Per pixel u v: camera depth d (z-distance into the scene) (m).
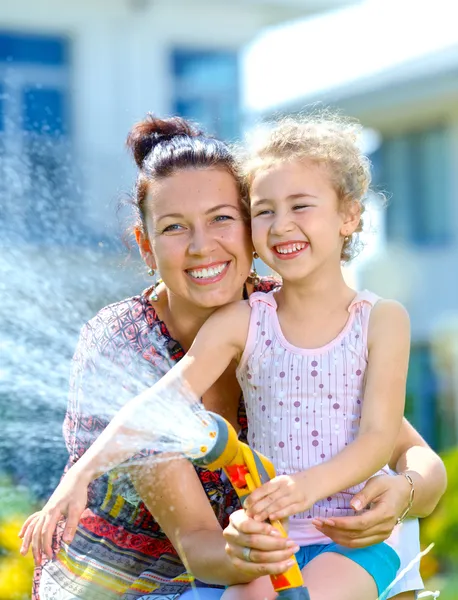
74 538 4.13
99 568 4.12
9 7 15.36
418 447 4.25
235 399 4.27
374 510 3.63
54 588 4.12
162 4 16.00
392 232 17.95
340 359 3.97
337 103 16.97
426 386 17.05
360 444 3.70
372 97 16.59
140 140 4.36
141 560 4.16
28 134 11.11
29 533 3.67
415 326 17.06
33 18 15.49
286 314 4.07
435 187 17.25
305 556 3.84
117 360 4.18
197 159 4.10
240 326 4.07
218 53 16.58
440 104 16.64
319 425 3.94
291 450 3.95
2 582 6.45
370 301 4.03
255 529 3.34
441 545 10.25
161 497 3.84
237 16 16.53
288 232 3.96
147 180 4.14
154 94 16.09
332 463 3.58
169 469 3.83
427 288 17.08
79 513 3.63
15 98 15.35
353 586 3.65
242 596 3.62
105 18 15.78
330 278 4.04
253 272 4.41
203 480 4.04
